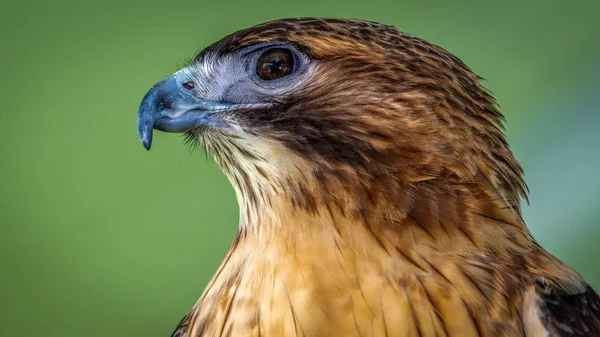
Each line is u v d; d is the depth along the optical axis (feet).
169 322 9.14
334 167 8.28
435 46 8.34
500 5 9.09
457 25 9.11
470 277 8.21
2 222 9.19
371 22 8.36
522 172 8.35
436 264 8.21
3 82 9.21
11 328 9.18
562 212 8.71
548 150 8.76
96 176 9.18
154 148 9.14
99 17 9.23
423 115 8.28
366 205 8.25
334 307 8.21
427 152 8.27
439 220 8.24
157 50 9.21
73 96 9.21
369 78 8.30
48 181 9.18
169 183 9.15
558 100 8.82
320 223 8.26
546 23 9.00
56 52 9.23
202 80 8.38
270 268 8.25
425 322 8.19
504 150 8.32
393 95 8.29
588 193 8.70
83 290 9.18
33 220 9.18
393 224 8.24
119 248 9.15
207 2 9.20
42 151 9.19
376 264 8.22
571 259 8.68
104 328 9.15
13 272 9.18
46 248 9.17
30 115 9.20
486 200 8.27
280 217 8.29
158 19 9.21
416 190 8.25
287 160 8.30
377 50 8.30
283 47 8.34
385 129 8.28
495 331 8.19
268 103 8.33
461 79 8.32
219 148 8.36
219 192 9.14
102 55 9.21
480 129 8.30
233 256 8.32
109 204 9.16
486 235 8.25
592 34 8.94
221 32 9.19
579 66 8.87
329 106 8.30
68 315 9.18
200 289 9.12
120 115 9.19
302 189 8.28
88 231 9.18
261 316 8.23
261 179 8.31
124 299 9.15
